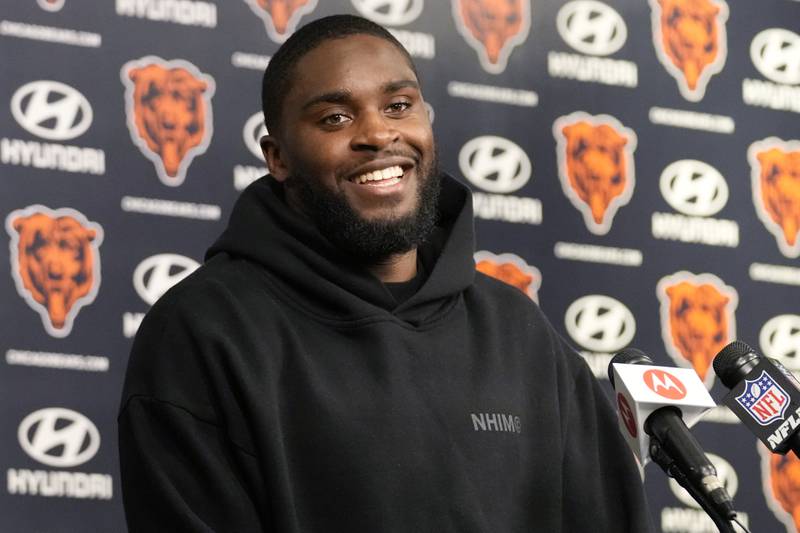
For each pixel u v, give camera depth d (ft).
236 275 18.53
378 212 18.42
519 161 34.14
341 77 18.58
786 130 36.32
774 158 36.06
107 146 31.12
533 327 19.71
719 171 35.58
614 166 34.78
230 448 17.22
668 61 35.81
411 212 18.57
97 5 31.63
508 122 34.27
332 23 19.43
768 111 36.29
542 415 18.85
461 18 34.40
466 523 17.39
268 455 17.01
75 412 29.84
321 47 18.98
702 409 17.20
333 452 17.22
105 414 30.04
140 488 17.19
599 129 34.88
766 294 35.29
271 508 16.90
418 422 17.70
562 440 19.01
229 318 17.84
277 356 17.75
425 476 17.40
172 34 32.04
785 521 34.17
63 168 30.76
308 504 17.12
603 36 35.40
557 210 34.14
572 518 18.93
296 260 18.58
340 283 18.61
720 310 34.88
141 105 31.50
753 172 35.83
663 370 17.37
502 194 33.88
